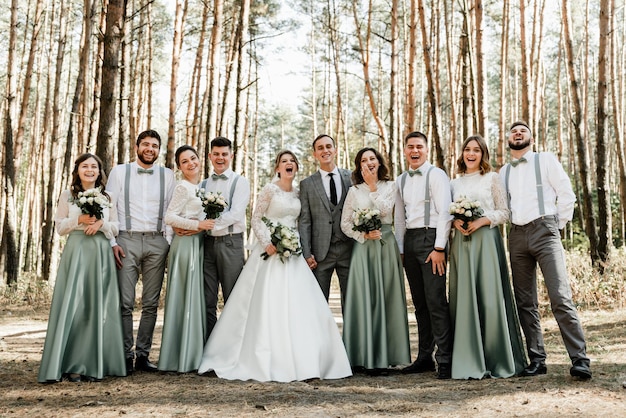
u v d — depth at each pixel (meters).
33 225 20.27
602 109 10.03
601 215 10.05
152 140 4.92
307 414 3.35
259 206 5.05
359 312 4.86
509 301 4.56
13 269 13.11
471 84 9.83
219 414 3.38
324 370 4.54
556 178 4.34
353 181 5.07
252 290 4.85
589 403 3.37
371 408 3.46
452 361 4.45
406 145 4.93
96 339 4.40
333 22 21.61
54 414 3.41
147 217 4.85
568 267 9.96
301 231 5.10
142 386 4.16
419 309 4.86
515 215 4.43
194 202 4.92
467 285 4.48
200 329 4.79
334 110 32.41
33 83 26.66
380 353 4.77
